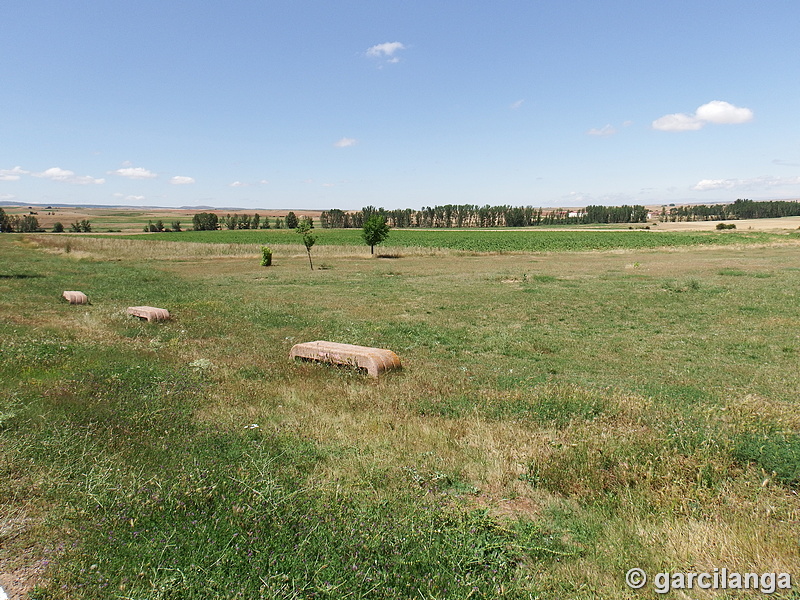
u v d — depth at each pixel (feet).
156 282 100.48
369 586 11.42
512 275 108.17
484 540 13.44
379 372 31.09
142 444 19.35
